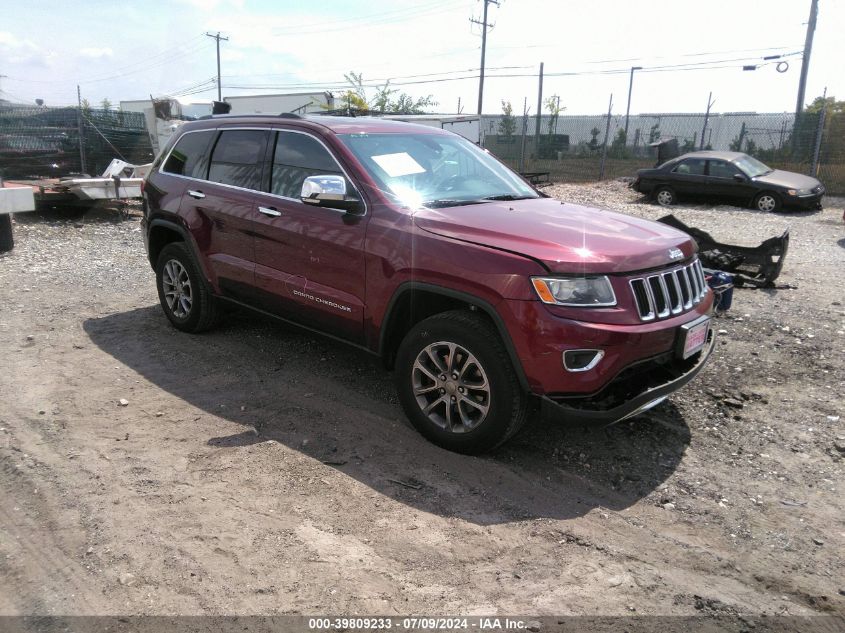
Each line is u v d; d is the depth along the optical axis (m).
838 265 8.78
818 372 4.95
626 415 3.31
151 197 5.62
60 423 3.93
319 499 3.22
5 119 17.78
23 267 7.92
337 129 4.36
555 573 2.75
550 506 3.25
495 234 3.48
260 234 4.55
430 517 3.11
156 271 5.76
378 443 3.80
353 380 4.72
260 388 4.55
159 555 2.76
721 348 5.42
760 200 15.27
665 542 2.99
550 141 28.39
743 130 22.39
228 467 3.49
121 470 3.42
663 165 16.61
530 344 3.20
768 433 4.04
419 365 3.70
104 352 5.18
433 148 4.63
